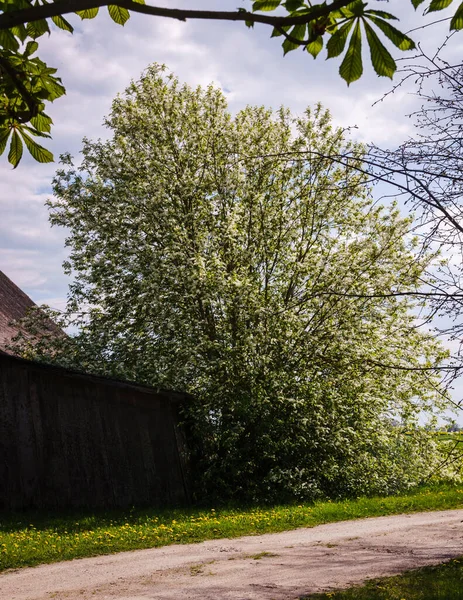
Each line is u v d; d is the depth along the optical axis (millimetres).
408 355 20469
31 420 18078
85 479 18250
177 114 22750
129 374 20031
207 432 19672
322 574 8469
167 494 19047
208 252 20750
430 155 5246
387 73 2791
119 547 12008
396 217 21609
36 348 22172
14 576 9742
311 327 21062
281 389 19422
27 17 2139
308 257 21453
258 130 22688
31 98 3164
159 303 19297
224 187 21672
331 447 20109
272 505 18844
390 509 16703
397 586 7207
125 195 21266
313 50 2965
